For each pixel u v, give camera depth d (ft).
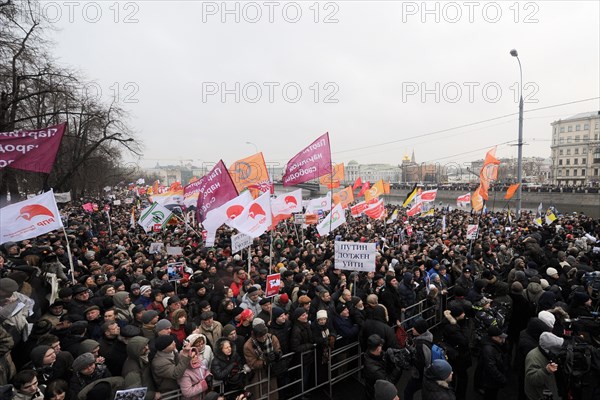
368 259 23.47
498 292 22.62
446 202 199.52
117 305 20.63
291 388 19.60
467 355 18.65
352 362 22.30
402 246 46.06
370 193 64.69
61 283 27.30
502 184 198.80
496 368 17.17
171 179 486.38
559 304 20.36
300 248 46.29
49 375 13.83
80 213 96.37
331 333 20.13
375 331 18.75
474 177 396.98
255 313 22.30
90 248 44.32
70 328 16.65
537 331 17.06
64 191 112.57
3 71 62.75
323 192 213.05
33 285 23.00
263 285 29.71
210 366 16.61
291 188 215.72
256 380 17.42
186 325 18.86
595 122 333.01
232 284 27.73
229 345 16.08
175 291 27.86
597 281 22.71
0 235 22.95
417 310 27.43
